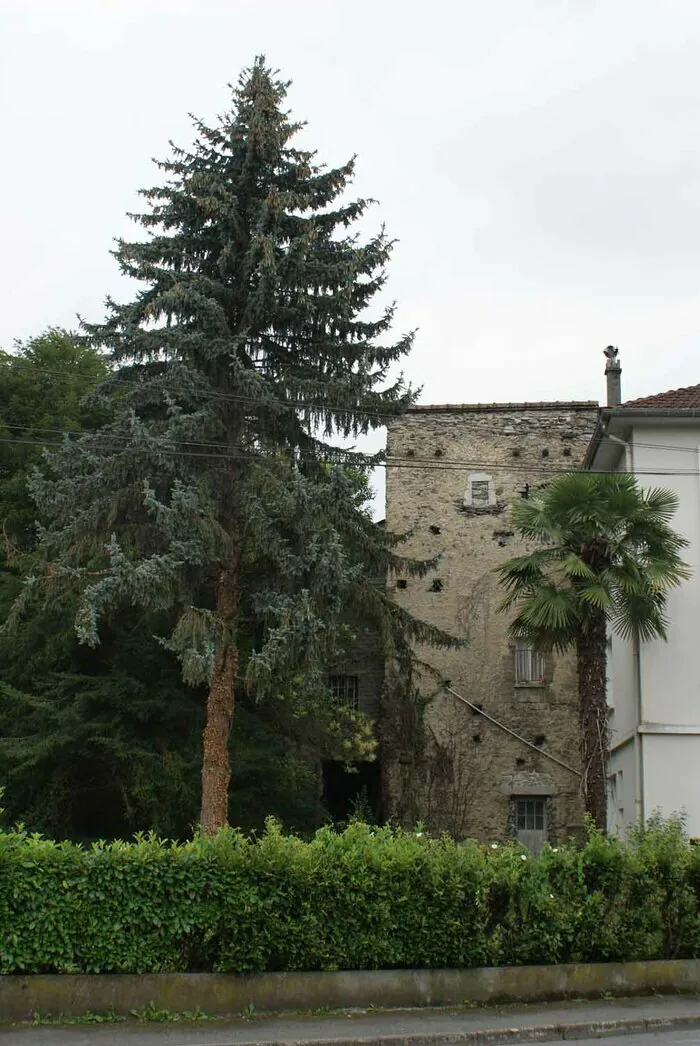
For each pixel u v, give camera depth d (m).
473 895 12.46
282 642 19.16
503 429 29.78
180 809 21.61
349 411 21.00
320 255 21.38
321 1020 11.17
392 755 28.16
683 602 21.33
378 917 11.98
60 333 29.86
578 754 27.62
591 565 20.44
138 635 22.98
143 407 21.12
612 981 12.83
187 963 11.38
